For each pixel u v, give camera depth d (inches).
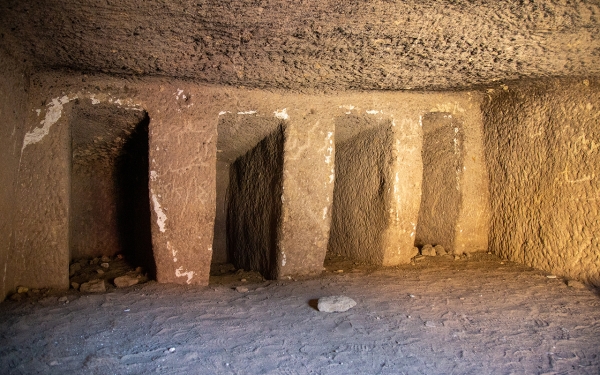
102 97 122.8
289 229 141.6
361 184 163.6
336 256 173.0
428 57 118.2
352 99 145.9
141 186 144.9
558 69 125.7
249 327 100.3
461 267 152.6
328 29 100.7
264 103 137.1
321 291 126.9
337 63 119.6
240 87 132.7
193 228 130.2
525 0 89.7
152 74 120.3
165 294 120.5
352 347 91.5
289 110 139.7
